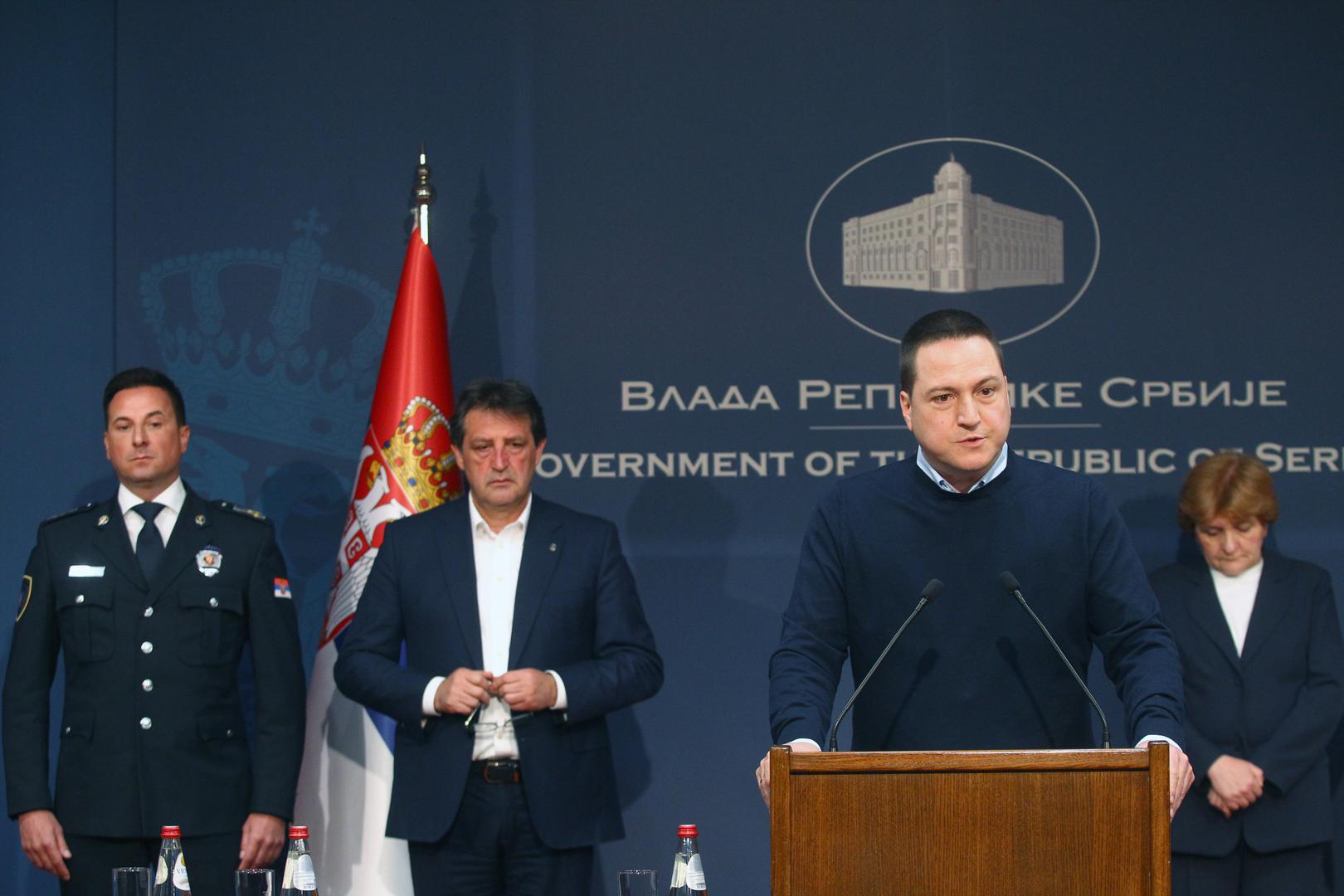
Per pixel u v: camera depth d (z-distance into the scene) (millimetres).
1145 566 5152
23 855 4977
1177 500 5168
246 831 4090
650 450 5168
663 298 5203
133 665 4090
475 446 4113
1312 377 5207
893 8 5285
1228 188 5250
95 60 5242
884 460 5168
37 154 5203
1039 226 5242
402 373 4688
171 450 4254
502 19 5262
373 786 4457
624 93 5258
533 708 3812
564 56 5262
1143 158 5258
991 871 2307
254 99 5219
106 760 4031
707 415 5176
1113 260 5234
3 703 4141
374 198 5207
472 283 5195
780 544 5137
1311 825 4520
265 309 5168
